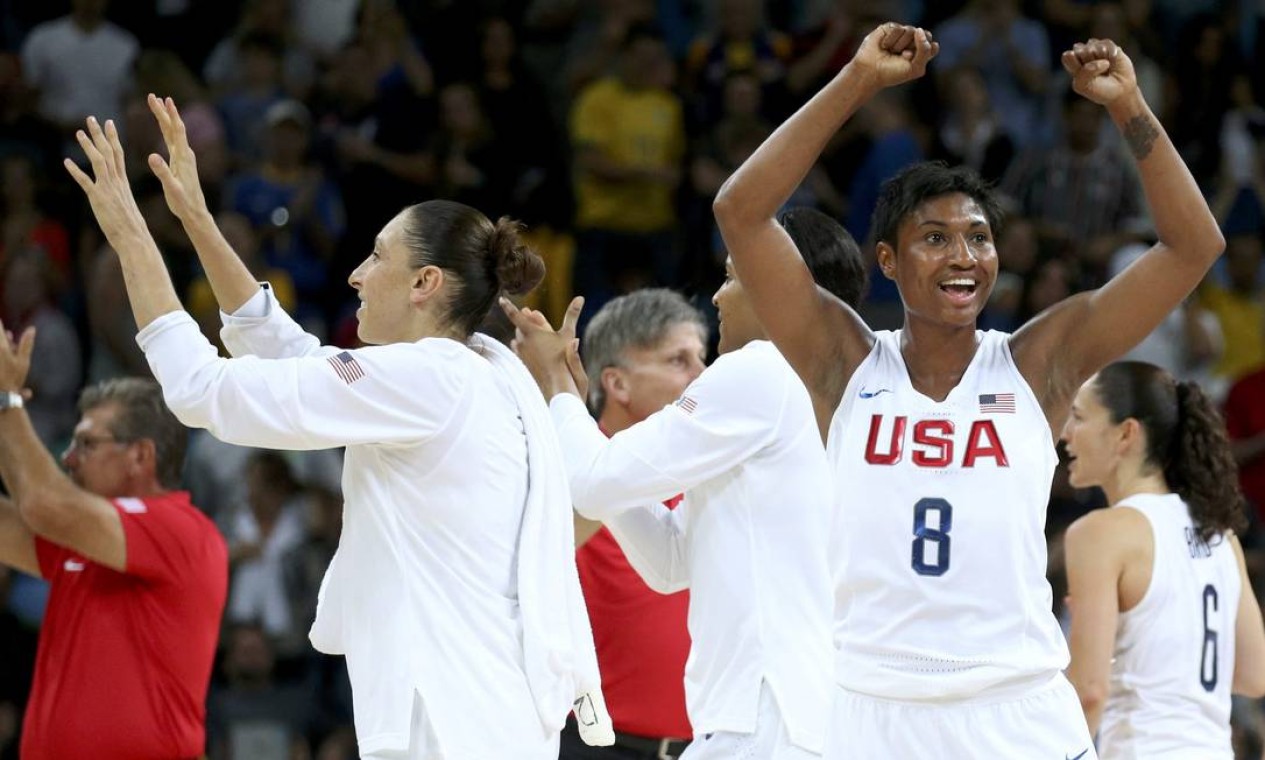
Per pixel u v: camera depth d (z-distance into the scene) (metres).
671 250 39.03
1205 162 41.84
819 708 14.65
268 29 41.47
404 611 13.56
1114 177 38.09
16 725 31.41
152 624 18.53
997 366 13.62
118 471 19.12
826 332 13.77
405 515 13.73
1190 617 17.27
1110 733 17.39
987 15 41.34
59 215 38.66
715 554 15.13
